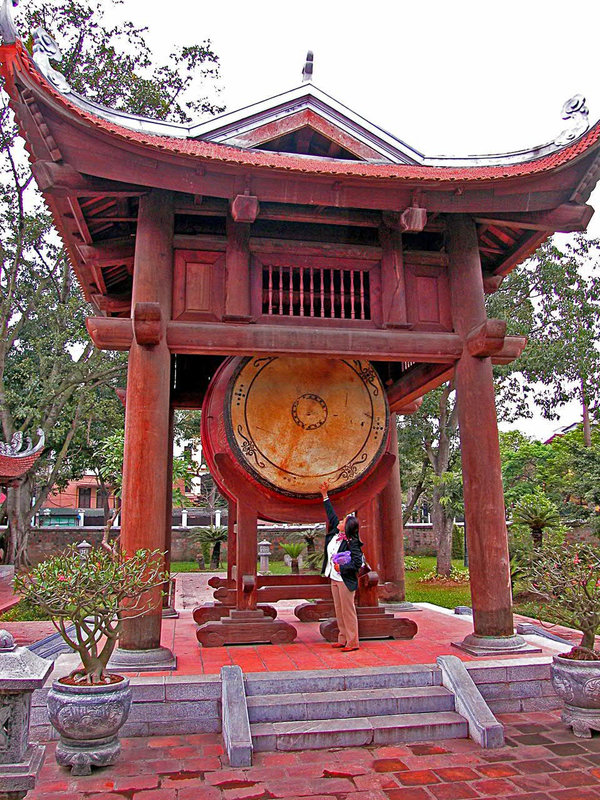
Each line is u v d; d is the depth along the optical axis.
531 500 16.09
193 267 8.01
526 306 22.58
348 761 5.43
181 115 23.81
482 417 8.10
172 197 7.97
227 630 7.98
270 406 8.52
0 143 19.78
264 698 6.13
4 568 20.19
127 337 7.64
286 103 8.60
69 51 21.59
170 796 4.75
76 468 30.41
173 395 11.05
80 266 9.51
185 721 6.08
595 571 6.41
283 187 7.50
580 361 21.97
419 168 8.42
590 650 6.29
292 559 24.09
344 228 9.03
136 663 6.57
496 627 7.55
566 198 8.18
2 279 22.55
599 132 7.61
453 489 22.72
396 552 11.27
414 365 10.47
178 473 29.12
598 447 19.83
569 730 6.21
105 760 5.23
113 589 5.55
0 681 4.46
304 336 7.91
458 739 5.96
